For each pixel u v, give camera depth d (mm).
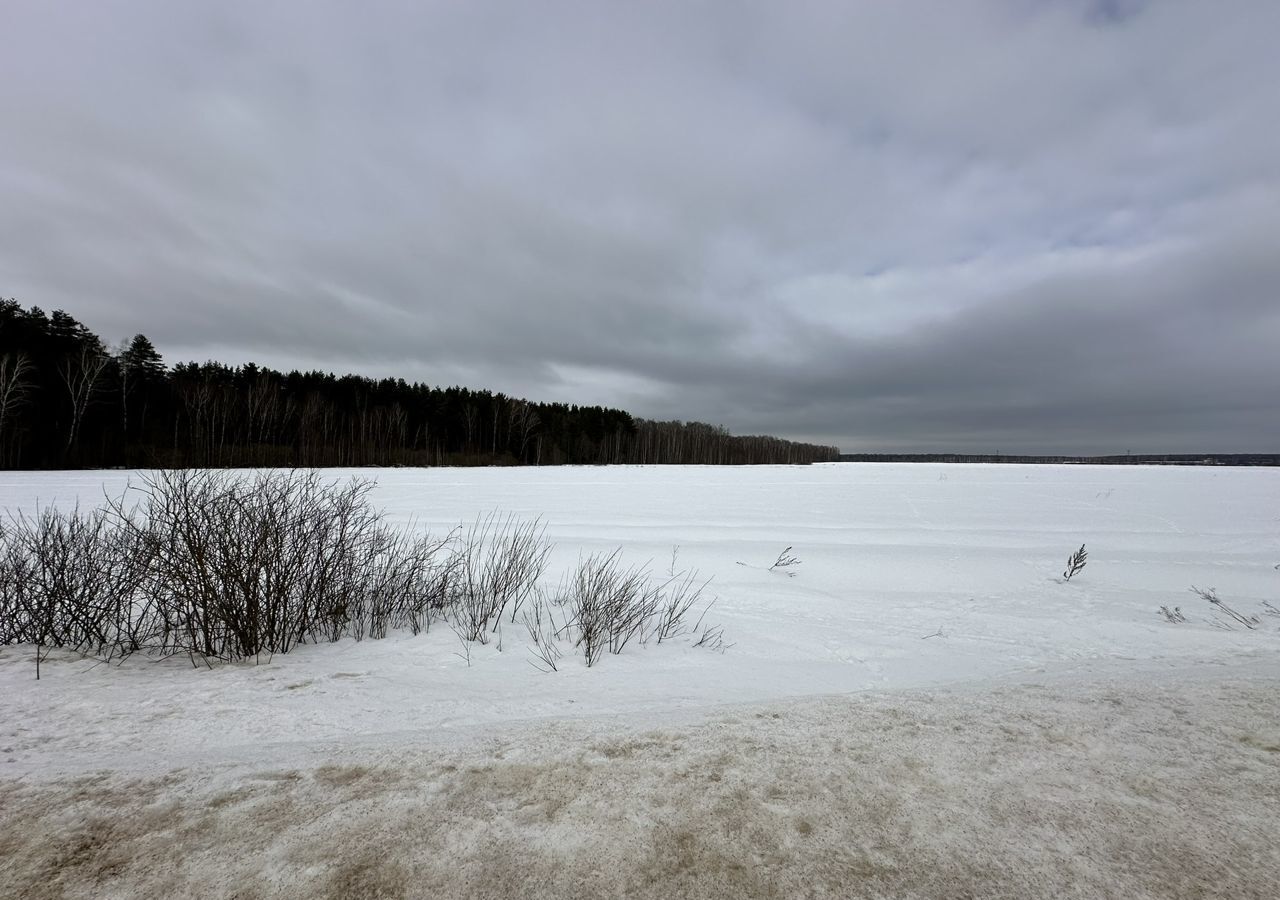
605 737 2916
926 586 8555
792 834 2074
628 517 16906
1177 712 3244
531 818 2160
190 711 3299
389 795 2312
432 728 3129
